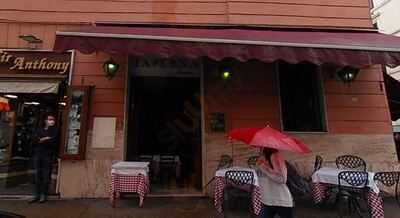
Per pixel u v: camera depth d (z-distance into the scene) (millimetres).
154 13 8930
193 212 6727
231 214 6684
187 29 8273
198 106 9242
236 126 8547
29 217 6176
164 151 9938
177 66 9039
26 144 8680
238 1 9141
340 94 8938
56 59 8453
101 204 7242
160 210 6832
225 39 6484
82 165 7988
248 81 8828
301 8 9281
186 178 9688
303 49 6551
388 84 9711
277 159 4863
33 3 8734
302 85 9180
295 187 7590
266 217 4754
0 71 8336
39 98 8688
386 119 8875
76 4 8828
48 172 7527
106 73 8328
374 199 6043
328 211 6934
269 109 8727
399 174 6383
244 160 8359
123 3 8938
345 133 8703
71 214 6430
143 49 6320
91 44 6289
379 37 8273
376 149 8656
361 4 9500
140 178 7035
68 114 8031
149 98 10000
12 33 8547
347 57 6602
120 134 8211
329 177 6711
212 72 8812
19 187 8562
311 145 8570
